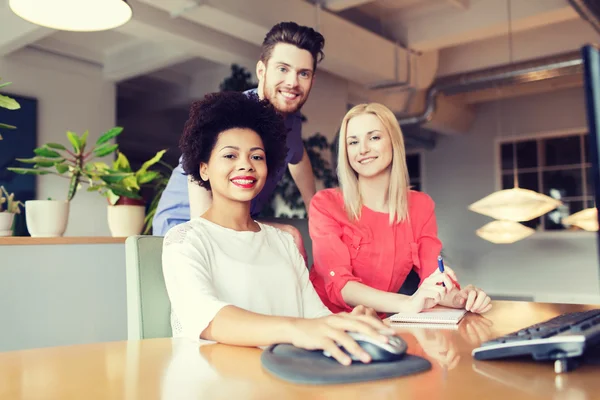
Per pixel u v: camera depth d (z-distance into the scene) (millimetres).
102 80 6191
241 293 1080
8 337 1803
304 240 2131
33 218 2074
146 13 4758
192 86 7156
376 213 1728
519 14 5711
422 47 6566
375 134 1685
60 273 1936
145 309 1153
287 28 1883
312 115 6332
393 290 1729
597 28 5430
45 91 5699
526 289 9062
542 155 9078
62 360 735
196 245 1059
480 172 9625
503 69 6840
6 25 4902
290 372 628
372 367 651
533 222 9094
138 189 2445
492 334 957
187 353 787
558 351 647
